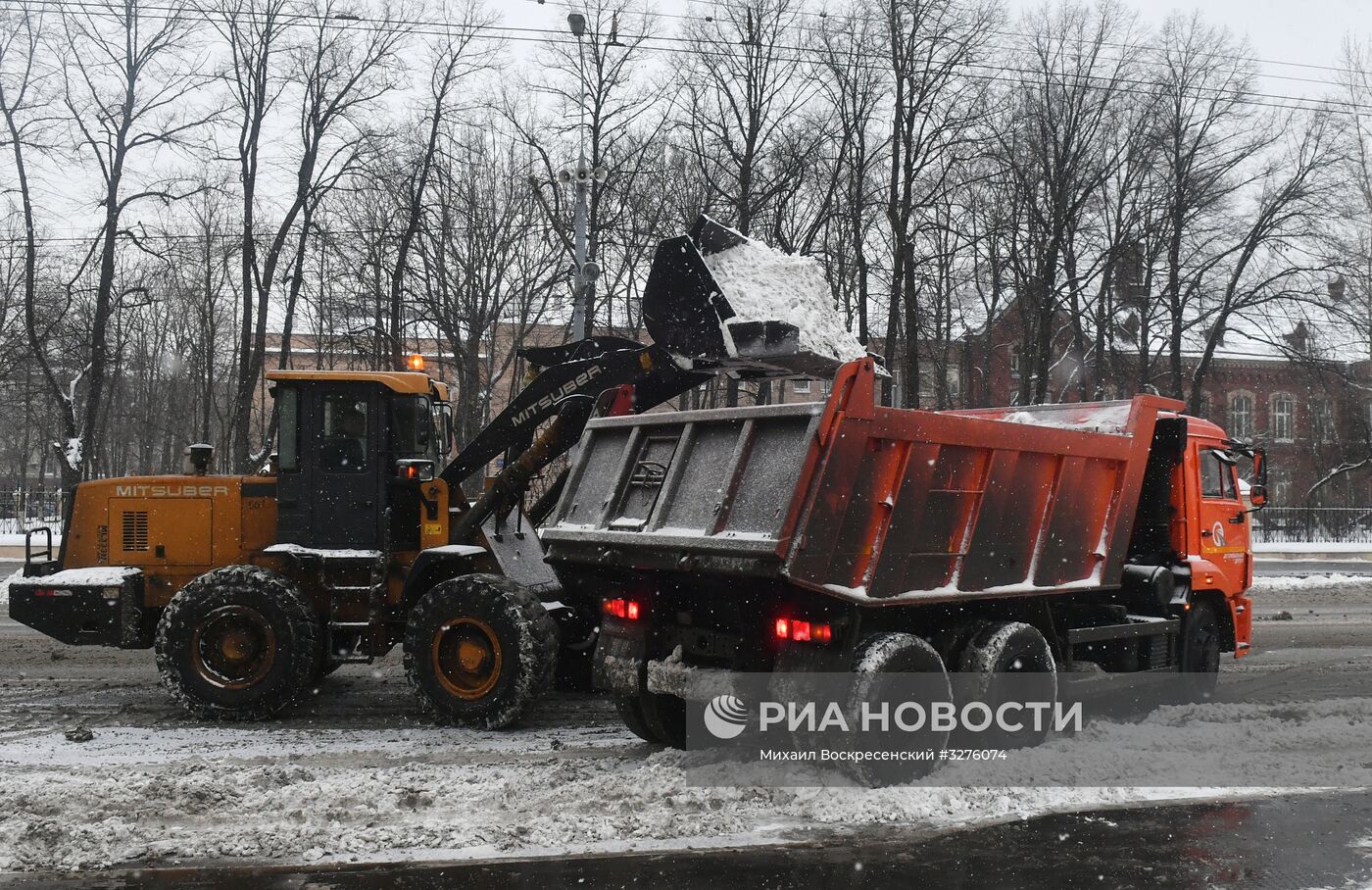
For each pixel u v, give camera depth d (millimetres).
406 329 25703
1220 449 8422
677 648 6086
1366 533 30344
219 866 4520
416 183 23828
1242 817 5293
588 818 5082
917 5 22047
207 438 29797
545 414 8023
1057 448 6504
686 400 22188
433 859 4617
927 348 28141
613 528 6059
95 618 7699
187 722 7402
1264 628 12539
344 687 8688
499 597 7113
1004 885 4387
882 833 5004
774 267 7254
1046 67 24594
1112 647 7469
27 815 5047
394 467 7949
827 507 5273
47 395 30984
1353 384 31484
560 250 23781
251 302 21672
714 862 4621
